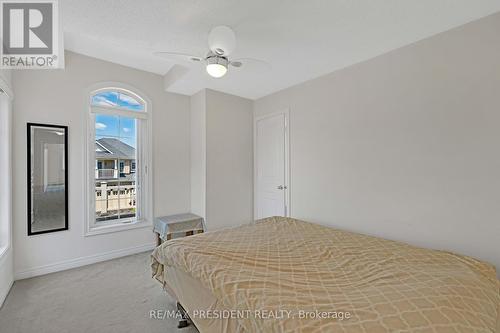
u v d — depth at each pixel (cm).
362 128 265
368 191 259
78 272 284
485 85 187
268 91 371
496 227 182
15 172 262
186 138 397
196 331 185
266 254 179
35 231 273
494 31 183
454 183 201
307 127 325
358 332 96
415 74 224
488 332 99
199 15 189
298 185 337
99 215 328
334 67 281
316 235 228
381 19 192
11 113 254
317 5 175
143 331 184
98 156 327
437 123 211
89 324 192
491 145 184
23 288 245
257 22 197
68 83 296
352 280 140
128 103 351
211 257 170
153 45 237
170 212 380
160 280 213
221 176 377
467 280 136
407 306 110
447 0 169
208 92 364
